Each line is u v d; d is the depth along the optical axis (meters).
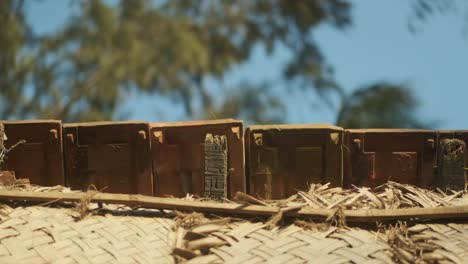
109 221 3.34
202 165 3.74
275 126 3.77
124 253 3.12
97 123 3.79
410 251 3.10
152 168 3.77
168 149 3.75
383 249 3.14
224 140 3.67
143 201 3.40
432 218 3.33
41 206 3.45
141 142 3.75
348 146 3.82
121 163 3.78
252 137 3.75
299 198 3.57
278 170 3.76
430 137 3.82
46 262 3.04
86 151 3.80
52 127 3.80
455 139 3.79
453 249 3.13
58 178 3.82
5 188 3.60
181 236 3.22
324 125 3.78
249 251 3.12
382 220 3.31
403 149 3.83
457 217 3.33
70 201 3.43
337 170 3.77
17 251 3.10
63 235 3.21
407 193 3.62
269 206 3.38
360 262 3.04
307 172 3.76
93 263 3.05
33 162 3.81
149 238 3.23
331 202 3.47
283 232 3.25
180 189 3.76
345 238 3.19
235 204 3.41
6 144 3.81
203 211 3.40
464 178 3.76
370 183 3.84
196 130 3.73
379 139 3.82
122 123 3.76
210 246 3.15
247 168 3.79
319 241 3.18
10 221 3.29
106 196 3.42
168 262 3.08
